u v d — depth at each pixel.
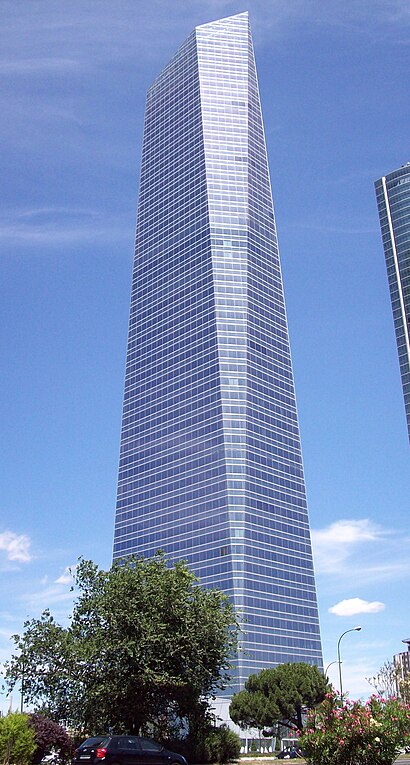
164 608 56.41
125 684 53.84
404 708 33.19
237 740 64.06
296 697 101.56
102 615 56.16
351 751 31.83
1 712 57.25
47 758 63.00
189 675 55.66
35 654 56.31
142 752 42.72
